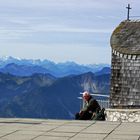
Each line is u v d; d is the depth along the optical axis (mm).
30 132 17469
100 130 17984
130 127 18891
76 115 26328
